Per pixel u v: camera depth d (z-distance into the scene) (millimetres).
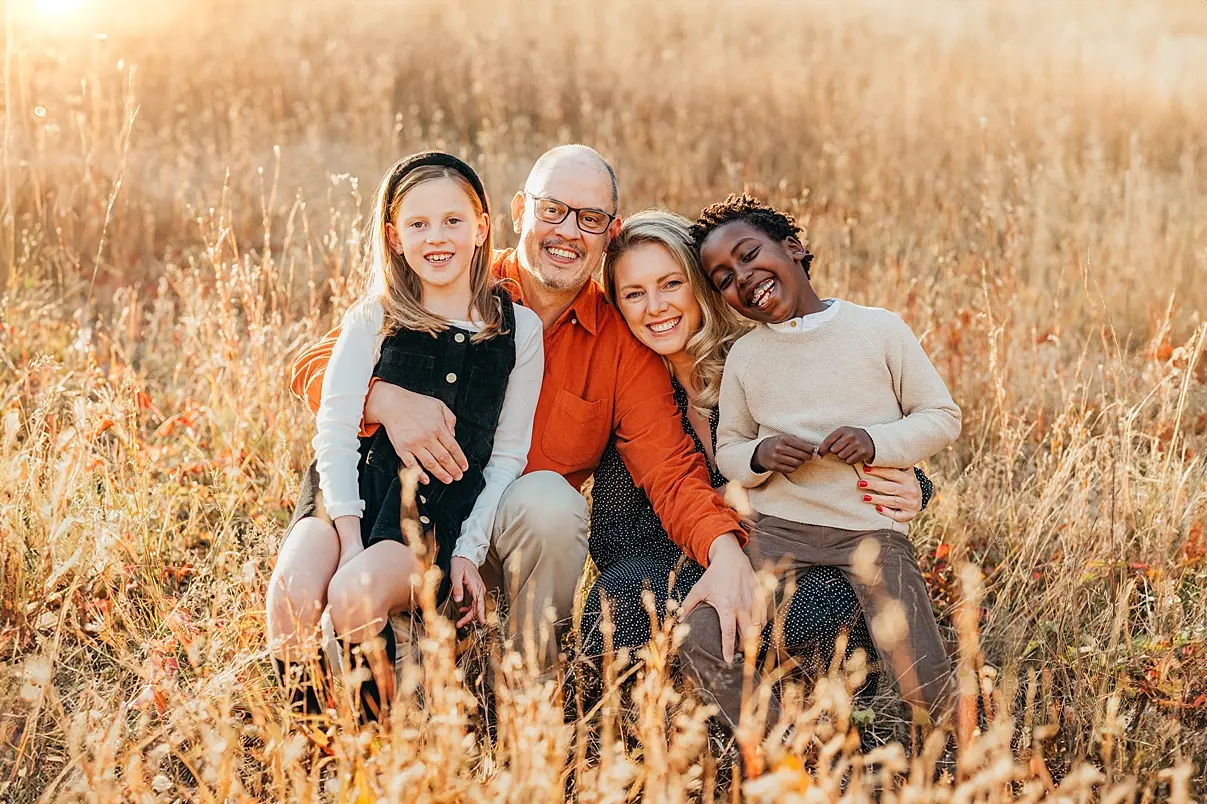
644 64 9938
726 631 2387
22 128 6430
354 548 2457
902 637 2441
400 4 11836
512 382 2770
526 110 8969
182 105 7734
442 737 1846
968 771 2051
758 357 2762
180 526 3270
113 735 2014
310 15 11164
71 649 2604
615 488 2965
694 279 2842
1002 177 6727
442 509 2584
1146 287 5238
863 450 2541
